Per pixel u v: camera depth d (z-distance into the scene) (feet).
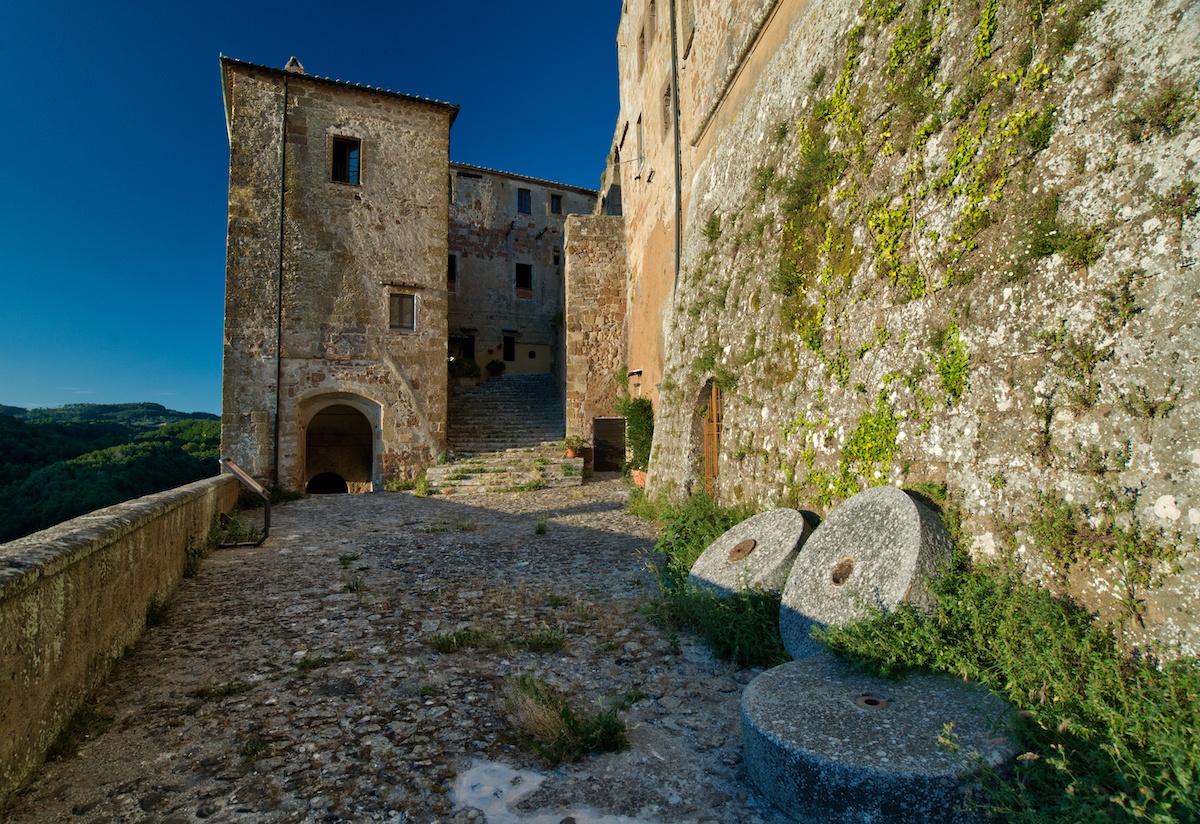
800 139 20.70
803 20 22.31
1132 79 9.28
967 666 9.32
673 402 31.99
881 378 14.35
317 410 49.88
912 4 15.44
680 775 8.86
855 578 11.76
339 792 8.33
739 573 15.38
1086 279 9.61
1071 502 9.41
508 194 90.84
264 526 29.63
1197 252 8.12
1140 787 6.30
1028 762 7.33
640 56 51.70
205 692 11.44
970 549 11.04
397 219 51.37
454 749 9.47
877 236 15.25
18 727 8.30
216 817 7.78
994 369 11.14
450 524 31.89
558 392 68.64
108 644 12.12
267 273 47.19
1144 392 8.55
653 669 12.62
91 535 11.27
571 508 38.22
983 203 11.96
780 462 19.02
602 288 58.13
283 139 48.19
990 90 12.22
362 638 14.51
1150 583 8.16
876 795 7.23
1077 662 8.48
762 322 21.54
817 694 9.30
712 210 31.12
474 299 87.30
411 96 51.65
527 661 13.05
